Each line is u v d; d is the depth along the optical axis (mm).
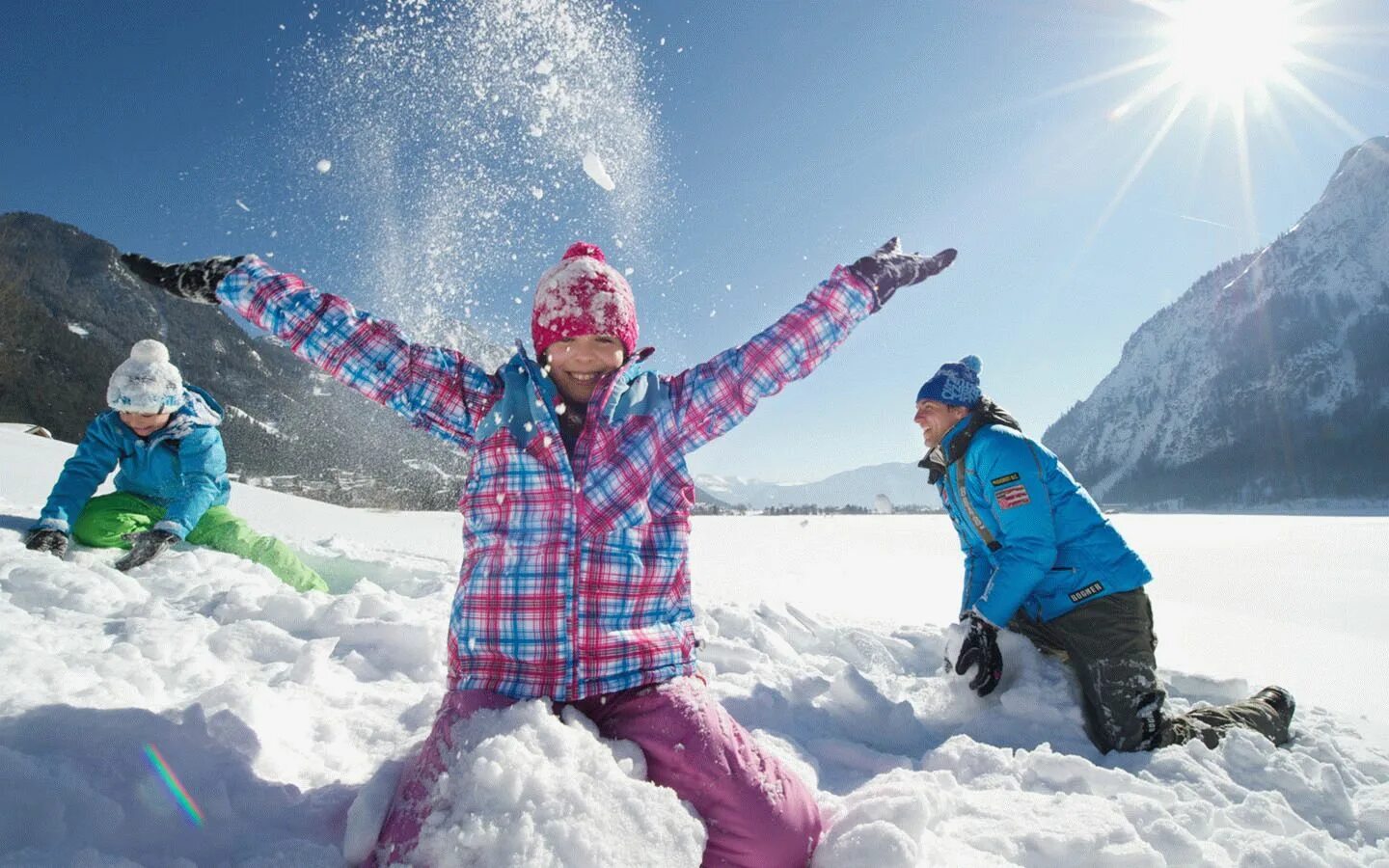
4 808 1179
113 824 1266
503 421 1736
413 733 2002
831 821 1655
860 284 1930
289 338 1828
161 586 3123
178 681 2111
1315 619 5699
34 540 3289
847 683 2775
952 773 2326
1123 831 1823
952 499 3115
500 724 1447
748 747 1607
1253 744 2467
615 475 1710
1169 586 7598
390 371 1825
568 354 1774
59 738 1432
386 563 4664
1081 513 2848
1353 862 1861
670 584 1772
